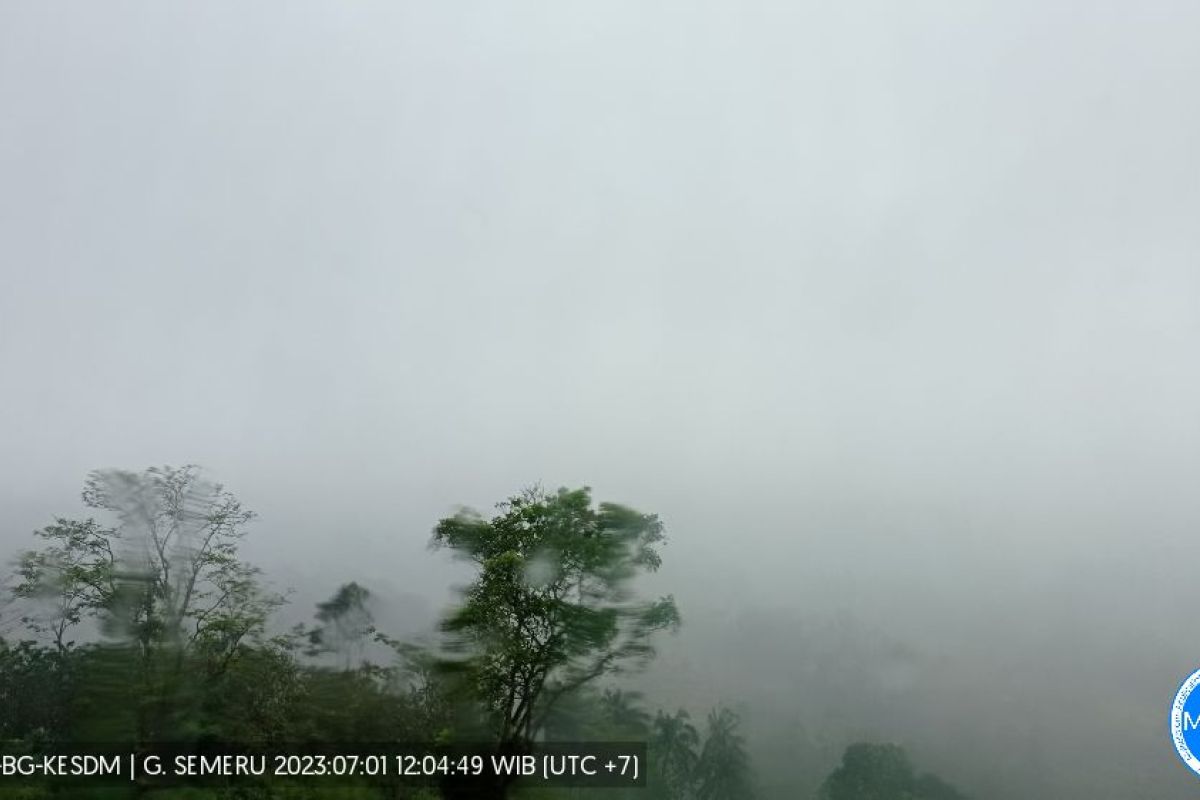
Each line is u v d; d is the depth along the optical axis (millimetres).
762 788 27125
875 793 26156
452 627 18547
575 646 17594
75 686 19844
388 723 19750
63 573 20797
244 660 21562
